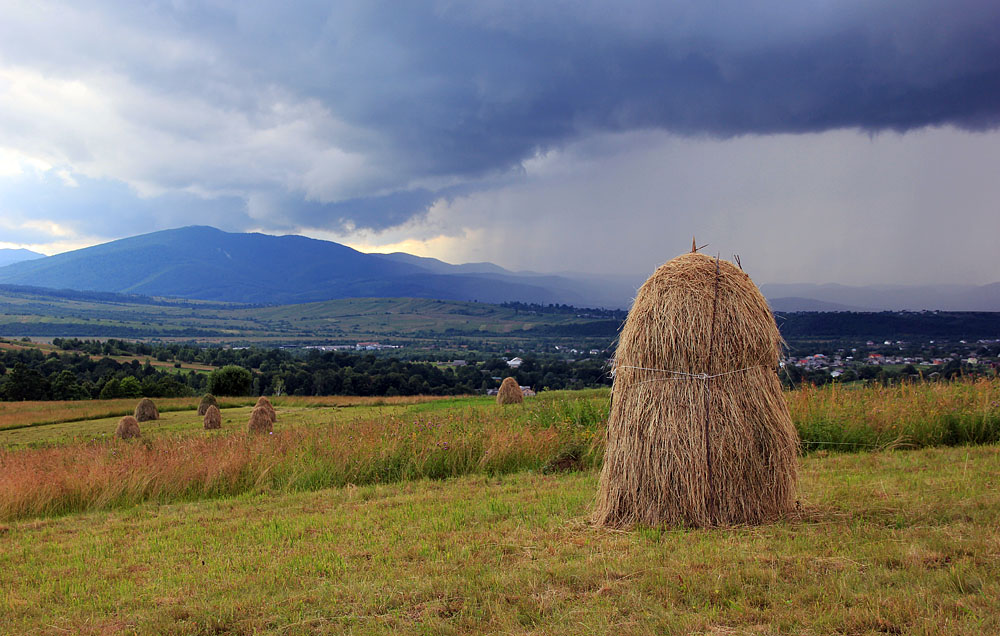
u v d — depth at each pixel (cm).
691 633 405
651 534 604
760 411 641
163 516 934
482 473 1073
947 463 881
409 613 471
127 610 531
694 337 637
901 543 536
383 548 640
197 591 559
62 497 1061
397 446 1187
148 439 2419
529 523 701
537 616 445
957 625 383
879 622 396
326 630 452
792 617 414
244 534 770
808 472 873
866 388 1423
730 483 627
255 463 1177
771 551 540
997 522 581
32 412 4069
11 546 812
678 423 636
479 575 531
